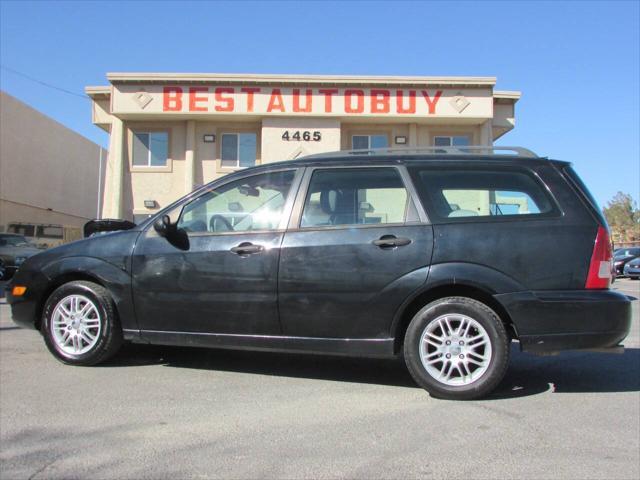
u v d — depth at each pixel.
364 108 20.73
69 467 3.42
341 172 5.07
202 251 5.11
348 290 4.78
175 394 4.81
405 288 4.69
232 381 5.21
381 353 4.76
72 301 5.52
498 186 4.90
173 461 3.51
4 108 30.31
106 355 5.48
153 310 5.23
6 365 5.64
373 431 4.02
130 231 5.45
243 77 20.58
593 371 5.76
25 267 5.68
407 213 4.84
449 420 4.24
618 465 3.49
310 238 4.89
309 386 5.08
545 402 4.70
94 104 22.52
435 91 20.78
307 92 20.72
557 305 4.55
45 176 35.00
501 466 3.47
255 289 4.95
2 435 3.90
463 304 4.63
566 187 4.82
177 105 20.66
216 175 21.62
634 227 58.53
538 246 4.64
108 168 22.08
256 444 3.78
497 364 4.59
